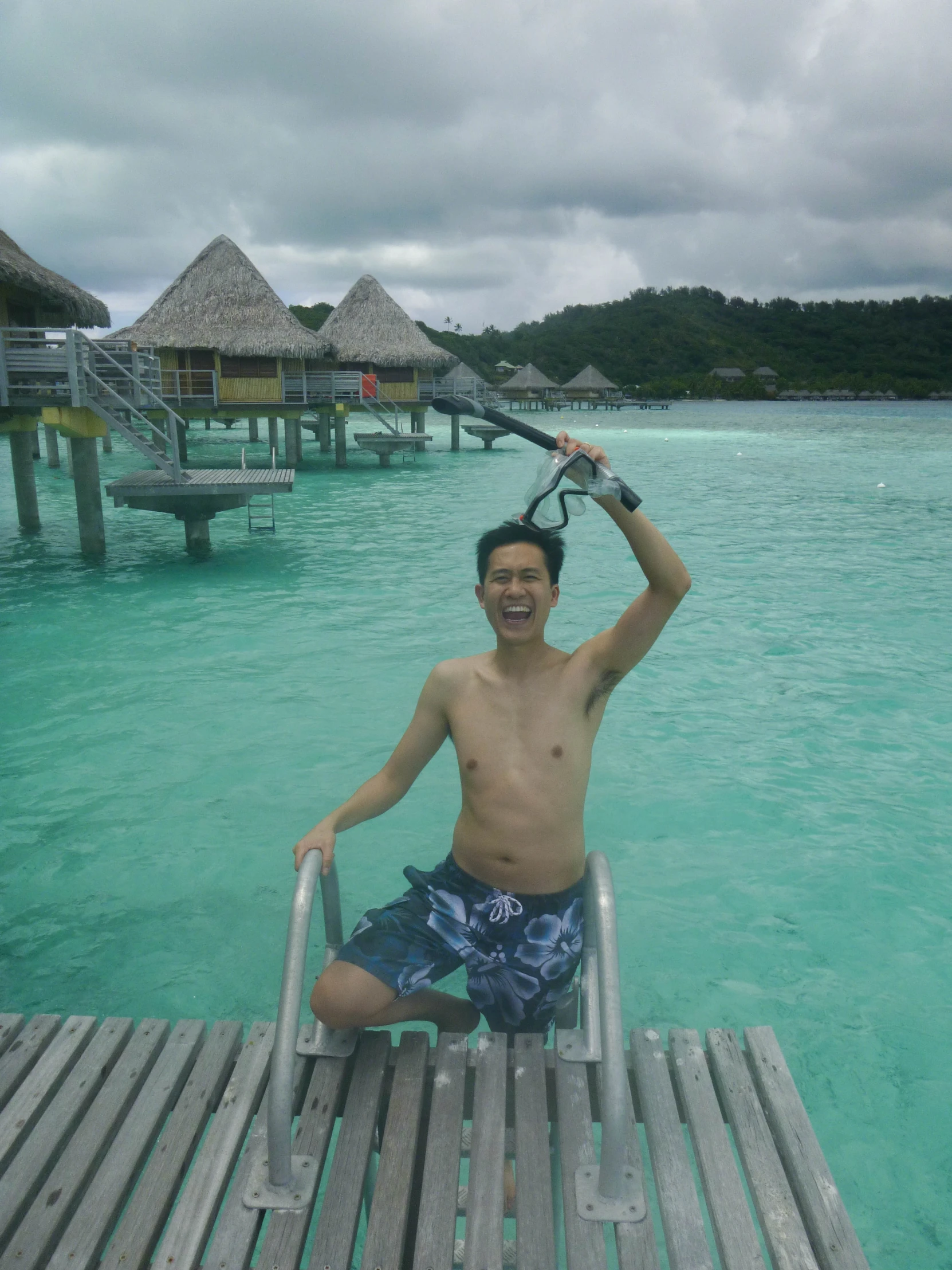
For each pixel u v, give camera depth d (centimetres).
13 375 1214
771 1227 191
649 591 230
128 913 404
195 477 1229
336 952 255
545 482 214
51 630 846
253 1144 214
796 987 354
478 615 905
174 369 2408
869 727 611
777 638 818
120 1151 214
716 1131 213
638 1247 188
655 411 8500
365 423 4969
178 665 742
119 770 545
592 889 222
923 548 1282
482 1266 185
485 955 236
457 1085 225
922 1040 326
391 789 256
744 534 1423
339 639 819
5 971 363
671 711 637
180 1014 339
